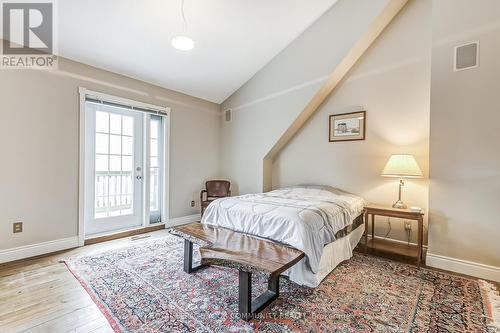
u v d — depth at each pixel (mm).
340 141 3457
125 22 2627
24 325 1518
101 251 2799
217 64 3652
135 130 3643
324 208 2289
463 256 2303
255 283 2061
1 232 2455
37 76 2672
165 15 2662
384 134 3096
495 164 2164
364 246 3006
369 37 2979
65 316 1608
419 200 2850
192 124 4305
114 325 1522
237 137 4449
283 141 3938
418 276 2213
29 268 2326
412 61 2883
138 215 3693
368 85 3209
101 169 3312
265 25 3125
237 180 4469
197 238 2154
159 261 2510
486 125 2199
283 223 2039
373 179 3182
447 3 2377
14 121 2525
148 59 3232
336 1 3035
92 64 3072
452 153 2354
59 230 2826
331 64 3137
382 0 2703
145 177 3721
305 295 1881
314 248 1936
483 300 1819
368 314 1646
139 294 1879
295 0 2857
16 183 2539
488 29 2191
